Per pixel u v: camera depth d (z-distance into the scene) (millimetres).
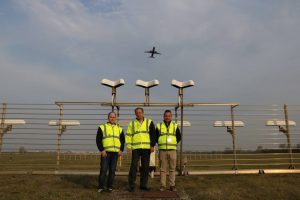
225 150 11125
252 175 9672
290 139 10664
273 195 7039
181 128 9945
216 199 6660
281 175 9648
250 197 6930
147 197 6867
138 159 7578
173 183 7562
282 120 10812
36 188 7836
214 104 10398
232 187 7863
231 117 10656
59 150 10570
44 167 12344
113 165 7625
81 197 6828
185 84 9852
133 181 7457
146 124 7672
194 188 7789
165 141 7691
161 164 7703
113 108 10141
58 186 8148
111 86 10016
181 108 10062
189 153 10984
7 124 10984
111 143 7605
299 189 7570
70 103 10312
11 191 7477
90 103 10141
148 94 10055
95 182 8727
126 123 10180
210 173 9797
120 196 6996
